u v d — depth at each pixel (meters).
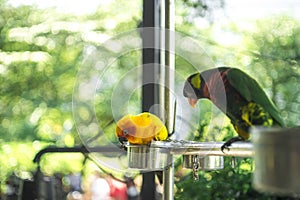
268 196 5.14
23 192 4.96
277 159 1.88
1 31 8.16
